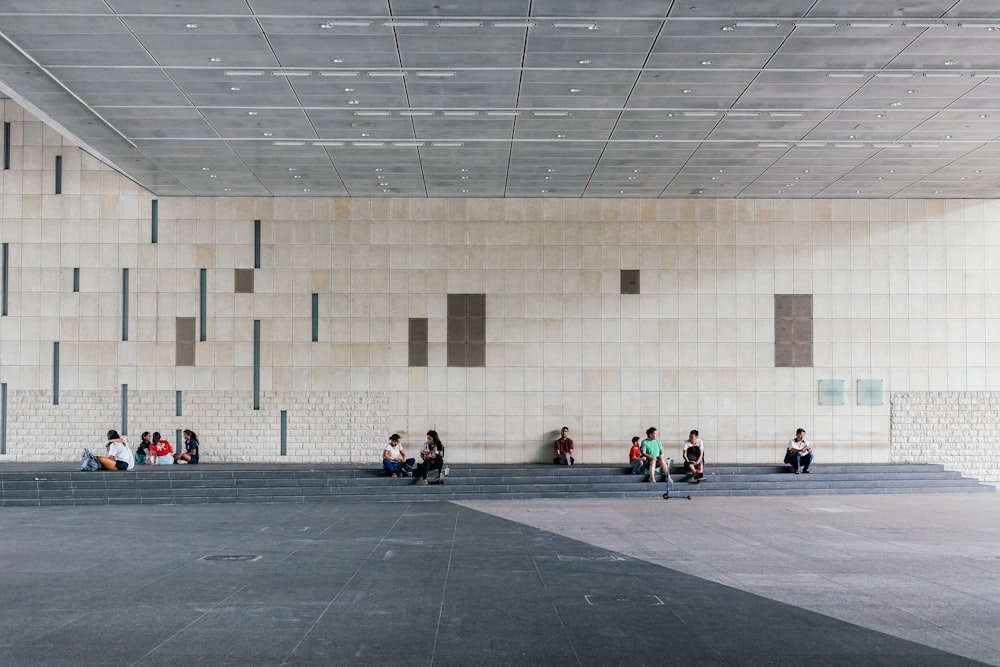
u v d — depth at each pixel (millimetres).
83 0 11078
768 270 23281
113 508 18000
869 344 23203
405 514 16781
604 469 21016
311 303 23047
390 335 23047
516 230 23266
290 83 14359
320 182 21516
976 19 11719
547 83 14398
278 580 10312
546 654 7285
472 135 17484
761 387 23172
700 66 13594
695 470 20641
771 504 18359
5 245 23000
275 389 22906
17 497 18672
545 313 23188
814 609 8898
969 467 23031
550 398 23062
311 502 19078
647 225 23312
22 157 23047
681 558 11805
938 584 10125
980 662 7113
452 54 13055
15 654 7270
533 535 13914
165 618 8477
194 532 14305
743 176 20953
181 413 22859
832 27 11984
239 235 23078
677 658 7195
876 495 20172
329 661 7070
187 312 22953
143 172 20469
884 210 23312
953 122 16578
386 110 15875
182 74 13938
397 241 23156
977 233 23328
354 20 11742
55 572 10812
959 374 23172
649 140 17828
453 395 23016
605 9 11375
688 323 23203
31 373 22844
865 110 15852
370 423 22953
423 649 7418
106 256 22969
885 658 7211
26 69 13688
